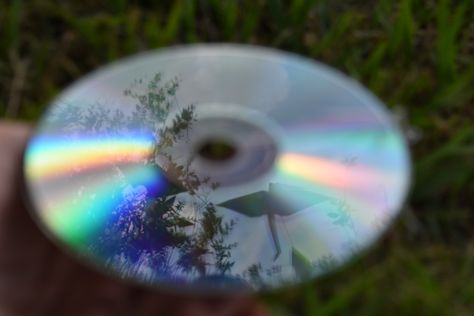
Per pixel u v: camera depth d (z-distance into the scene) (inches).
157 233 15.2
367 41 19.5
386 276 16.1
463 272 16.3
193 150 16.2
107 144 15.8
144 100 16.5
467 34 19.6
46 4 19.8
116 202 15.4
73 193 15.4
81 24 19.3
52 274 15.1
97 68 19.1
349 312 15.7
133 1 20.2
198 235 15.2
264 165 16.1
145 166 15.7
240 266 14.9
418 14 19.9
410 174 16.6
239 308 14.7
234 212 15.4
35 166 15.5
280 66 17.4
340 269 15.6
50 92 18.4
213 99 16.9
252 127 16.6
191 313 14.5
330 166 16.0
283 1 20.2
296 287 15.7
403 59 19.2
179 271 14.8
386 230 16.0
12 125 16.4
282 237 15.2
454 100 18.3
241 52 17.6
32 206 15.3
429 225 17.0
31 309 14.8
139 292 14.8
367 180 15.9
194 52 17.6
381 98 18.5
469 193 17.4
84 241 15.1
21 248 15.2
